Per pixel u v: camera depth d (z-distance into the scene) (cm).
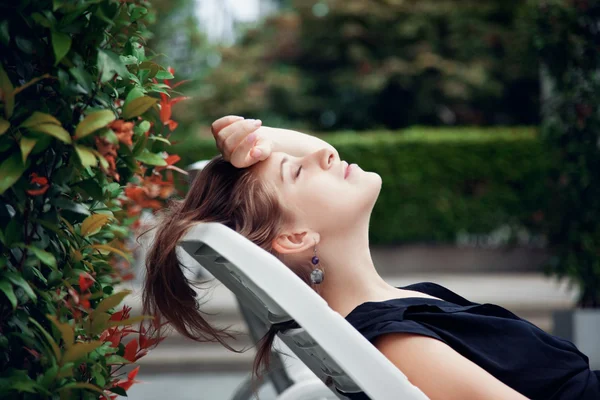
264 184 143
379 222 909
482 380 119
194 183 150
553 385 129
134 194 165
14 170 91
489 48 1402
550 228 471
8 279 92
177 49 1201
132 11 122
